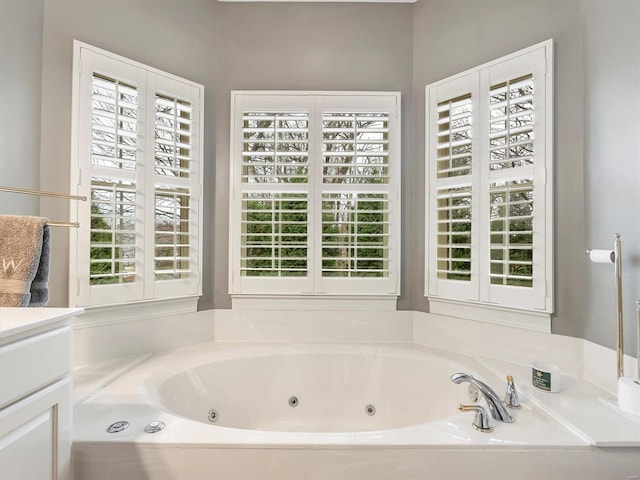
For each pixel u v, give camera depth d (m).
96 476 1.17
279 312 2.43
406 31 2.47
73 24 1.84
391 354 2.19
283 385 2.17
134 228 2.04
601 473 1.19
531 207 1.90
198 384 1.94
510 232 1.94
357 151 2.41
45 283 1.35
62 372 1.09
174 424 1.31
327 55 2.47
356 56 2.47
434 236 2.30
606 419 1.32
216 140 2.44
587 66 1.71
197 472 1.19
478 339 2.12
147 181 2.07
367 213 2.43
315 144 2.41
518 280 1.96
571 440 1.22
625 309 1.51
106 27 1.96
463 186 2.16
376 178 2.44
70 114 1.82
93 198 1.87
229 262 2.41
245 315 2.43
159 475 1.19
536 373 1.63
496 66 2.02
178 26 2.27
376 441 1.22
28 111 1.67
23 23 1.63
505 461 1.20
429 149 2.34
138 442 1.19
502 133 1.98
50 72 1.76
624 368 1.51
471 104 2.13
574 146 1.77
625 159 1.51
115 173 1.94
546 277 1.83
